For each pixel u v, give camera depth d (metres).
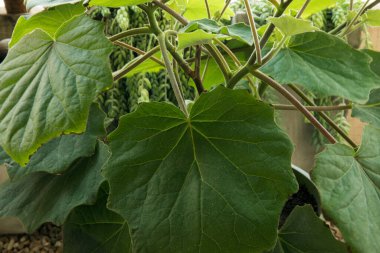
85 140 0.45
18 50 0.44
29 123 0.38
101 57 0.39
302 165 1.22
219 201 0.35
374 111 0.56
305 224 0.45
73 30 0.42
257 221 0.34
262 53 0.55
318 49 0.51
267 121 0.38
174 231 0.34
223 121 0.39
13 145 0.37
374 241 0.35
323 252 0.43
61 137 0.47
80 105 0.37
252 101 0.39
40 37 0.43
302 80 0.47
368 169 0.41
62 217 0.43
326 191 0.37
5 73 0.43
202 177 0.37
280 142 0.37
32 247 1.14
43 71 0.41
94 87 0.37
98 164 0.45
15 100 0.40
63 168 0.44
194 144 0.38
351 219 0.36
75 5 0.51
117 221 0.48
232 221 0.34
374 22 0.60
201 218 0.35
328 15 1.13
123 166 0.37
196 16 0.74
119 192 0.36
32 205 0.48
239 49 0.66
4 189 0.52
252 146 0.38
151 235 0.34
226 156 0.38
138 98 1.18
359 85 0.47
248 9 0.44
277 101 1.04
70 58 0.40
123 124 0.38
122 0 0.45
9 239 1.17
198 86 0.54
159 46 0.50
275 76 0.48
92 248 0.48
